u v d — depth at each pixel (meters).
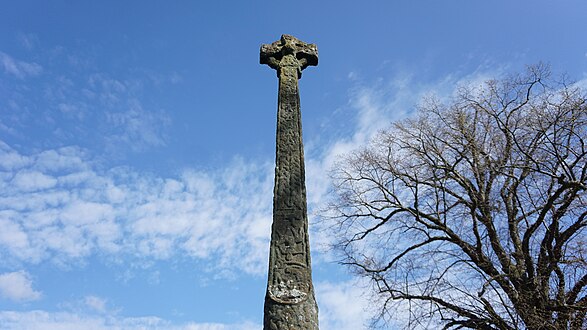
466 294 13.83
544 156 14.99
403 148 17.19
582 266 13.45
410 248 16.53
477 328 13.98
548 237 14.42
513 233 15.05
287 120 11.01
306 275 8.58
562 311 13.25
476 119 16.62
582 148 14.66
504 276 14.31
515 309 13.17
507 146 15.44
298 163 10.23
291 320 7.91
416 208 16.58
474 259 15.16
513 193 15.16
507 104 16.36
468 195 16.34
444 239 16.17
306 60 12.58
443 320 14.45
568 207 14.19
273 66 12.43
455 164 16.44
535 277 13.62
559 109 15.06
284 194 9.69
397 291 15.11
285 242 9.02
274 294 8.27
